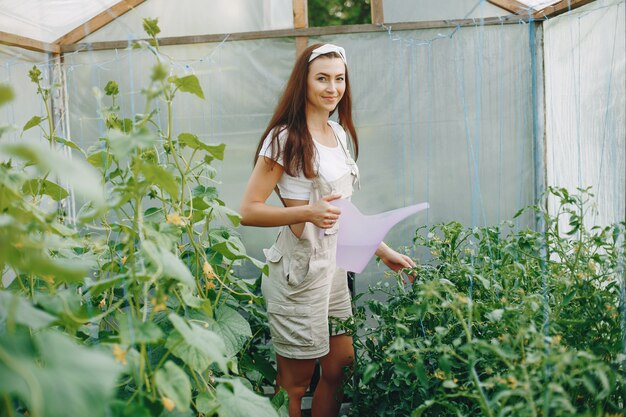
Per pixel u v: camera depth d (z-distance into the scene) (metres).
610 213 2.33
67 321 1.16
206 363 1.28
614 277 1.79
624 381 1.44
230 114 2.97
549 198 2.95
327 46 2.07
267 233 2.96
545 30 2.89
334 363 2.25
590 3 2.44
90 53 2.91
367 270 2.97
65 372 0.82
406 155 2.99
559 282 1.63
